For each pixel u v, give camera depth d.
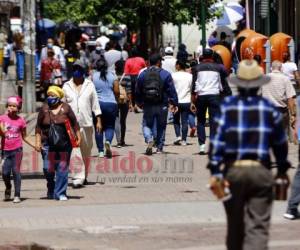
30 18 67.00
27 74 67.25
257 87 20.94
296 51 71.62
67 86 37.09
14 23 119.19
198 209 31.69
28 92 67.44
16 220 30.34
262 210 20.38
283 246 25.95
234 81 21.03
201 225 29.09
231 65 65.06
